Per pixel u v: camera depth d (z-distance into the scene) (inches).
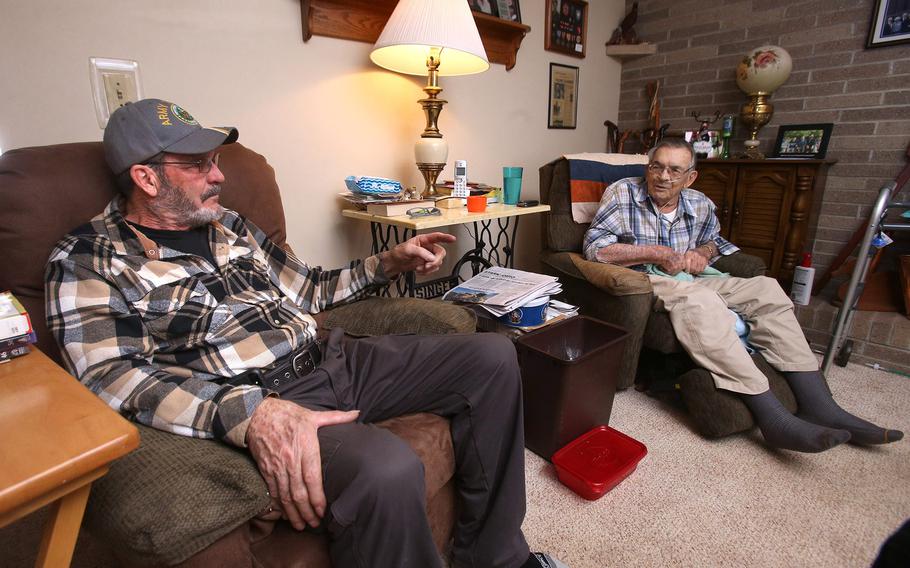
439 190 75.4
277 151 65.2
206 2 56.0
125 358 33.5
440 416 41.9
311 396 39.3
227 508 25.6
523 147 100.2
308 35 64.0
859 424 58.3
